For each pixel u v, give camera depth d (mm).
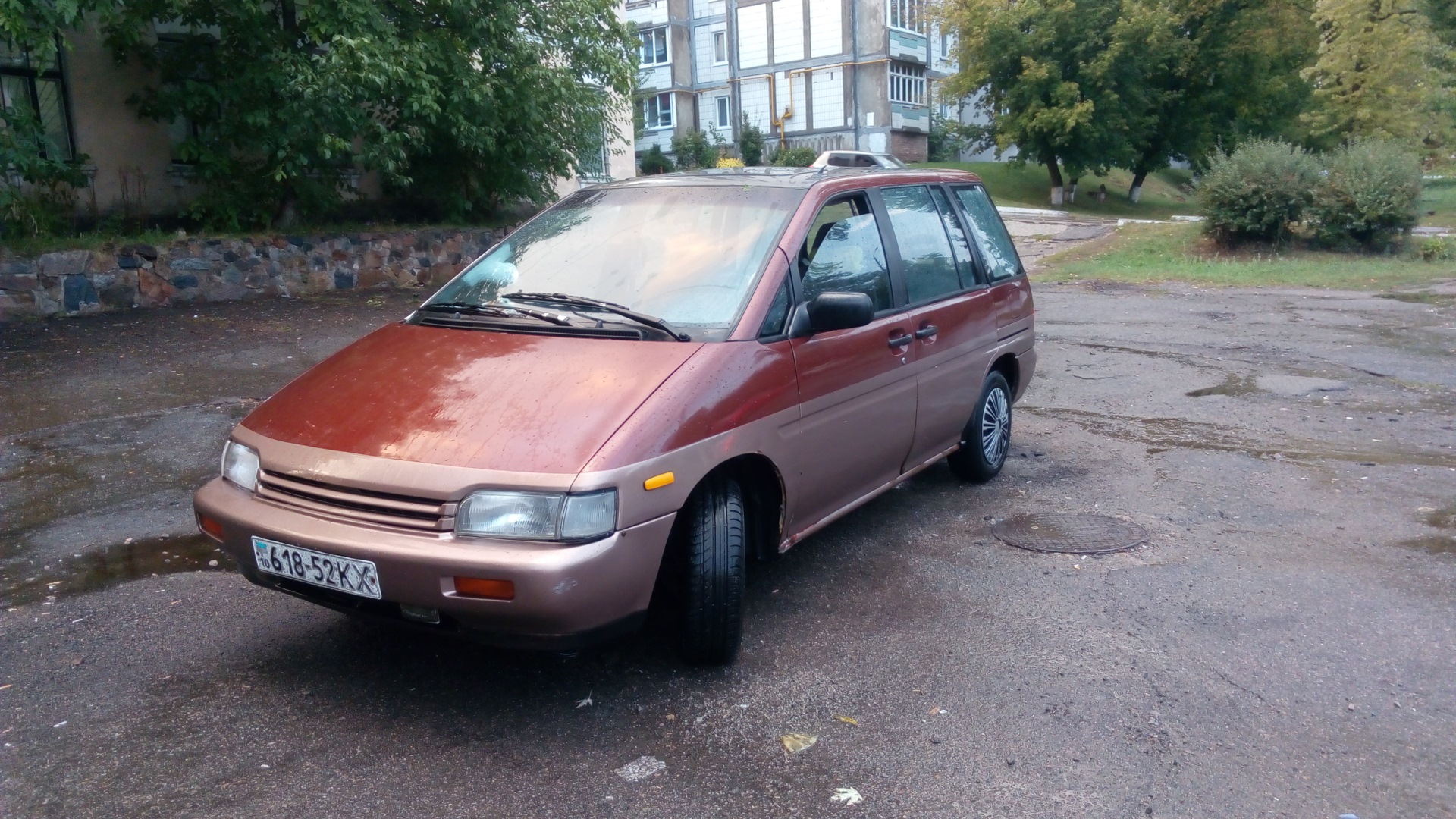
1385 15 33625
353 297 12938
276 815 3029
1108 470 6676
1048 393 9125
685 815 3057
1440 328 11789
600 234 4746
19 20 9781
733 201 4695
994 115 41750
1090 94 37750
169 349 9695
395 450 3471
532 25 14656
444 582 3250
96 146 12414
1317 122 35875
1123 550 5219
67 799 3100
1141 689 3809
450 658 4043
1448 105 33156
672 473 3521
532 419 3514
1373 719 3602
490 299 4527
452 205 15203
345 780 3209
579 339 4023
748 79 50344
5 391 8156
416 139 13297
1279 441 7445
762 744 3445
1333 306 13703
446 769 3279
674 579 3994
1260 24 39094
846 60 47281
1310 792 3180
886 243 5129
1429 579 4828
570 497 3271
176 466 6547
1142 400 8773
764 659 4051
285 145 12164
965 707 3684
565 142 15758
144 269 11469
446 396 3705
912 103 49375
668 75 51219
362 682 3844
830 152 5805
